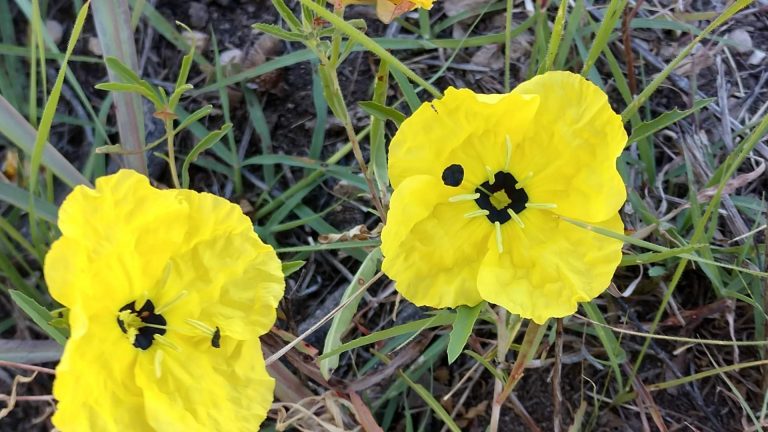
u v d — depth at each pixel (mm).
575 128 172
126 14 218
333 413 214
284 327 241
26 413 226
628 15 254
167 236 164
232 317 173
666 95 273
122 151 195
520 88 169
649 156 253
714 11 285
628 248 239
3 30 264
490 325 240
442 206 179
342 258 252
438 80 272
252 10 276
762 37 283
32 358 214
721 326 243
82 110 261
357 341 196
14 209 243
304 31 179
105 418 155
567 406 236
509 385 200
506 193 181
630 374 229
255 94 264
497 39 261
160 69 269
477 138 175
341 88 268
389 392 229
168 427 163
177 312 170
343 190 255
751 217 253
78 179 212
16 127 198
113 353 160
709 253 223
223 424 170
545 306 178
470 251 180
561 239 180
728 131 265
